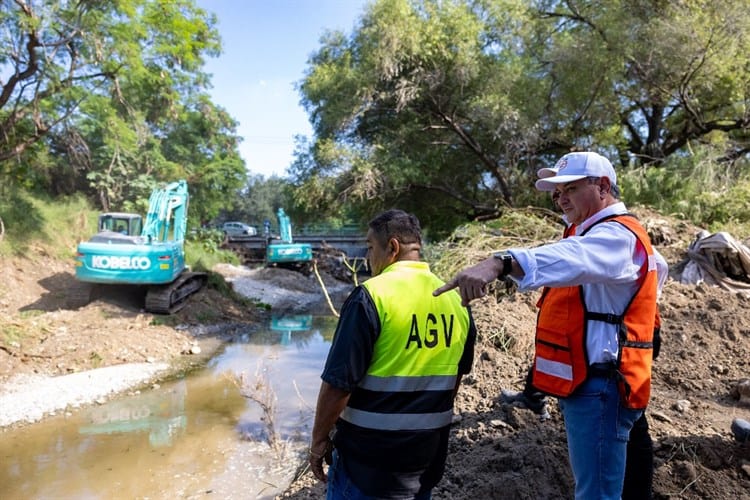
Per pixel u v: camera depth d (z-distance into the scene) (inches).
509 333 220.4
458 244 331.0
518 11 658.2
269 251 895.1
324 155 635.5
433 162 694.5
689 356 191.6
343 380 81.8
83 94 544.4
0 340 354.6
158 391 307.0
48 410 272.5
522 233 347.9
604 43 567.2
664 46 522.0
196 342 424.8
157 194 529.3
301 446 225.5
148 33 546.0
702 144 607.2
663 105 613.0
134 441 234.5
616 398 85.4
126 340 389.7
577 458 87.7
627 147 700.0
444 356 89.7
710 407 159.9
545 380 91.0
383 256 96.5
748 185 414.9
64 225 650.8
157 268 455.8
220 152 1173.1
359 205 705.6
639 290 86.2
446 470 144.7
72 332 395.9
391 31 601.6
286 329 504.4
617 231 83.8
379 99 655.1
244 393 274.7
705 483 124.9
